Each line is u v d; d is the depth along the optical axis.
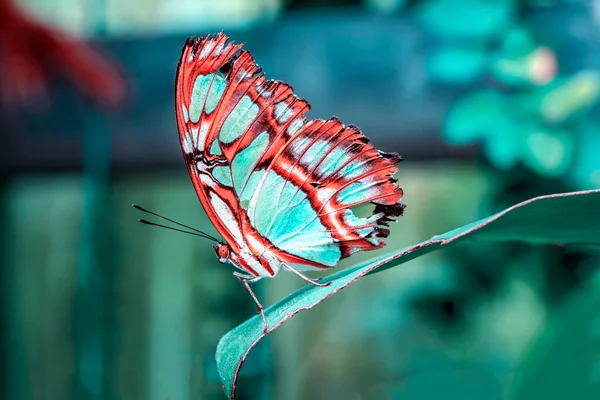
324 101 0.52
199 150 0.45
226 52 0.44
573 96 0.50
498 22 0.51
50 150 0.53
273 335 0.73
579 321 0.39
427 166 0.53
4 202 0.63
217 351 0.40
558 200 0.32
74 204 0.67
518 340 0.63
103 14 0.56
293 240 0.46
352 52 0.52
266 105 0.45
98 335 0.67
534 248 0.54
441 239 0.34
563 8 0.51
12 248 0.65
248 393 0.66
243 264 0.46
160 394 0.67
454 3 0.51
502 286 0.56
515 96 0.51
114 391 0.68
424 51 0.51
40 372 0.68
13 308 0.66
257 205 0.46
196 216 0.69
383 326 0.79
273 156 0.45
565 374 0.39
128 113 0.53
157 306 0.68
